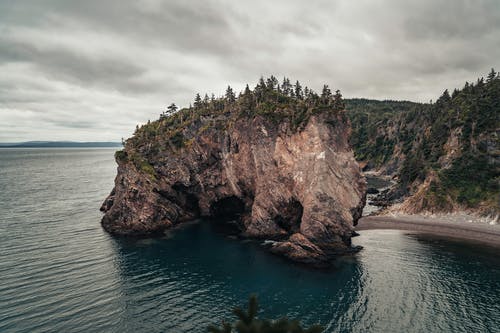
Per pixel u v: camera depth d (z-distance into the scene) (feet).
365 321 142.10
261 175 274.77
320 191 235.61
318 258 208.23
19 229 258.98
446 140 415.23
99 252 216.95
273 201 264.72
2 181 549.13
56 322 134.62
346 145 264.52
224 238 259.60
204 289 168.76
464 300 160.56
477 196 316.40
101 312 143.84
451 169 351.25
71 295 156.97
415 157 463.01
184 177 325.83
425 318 144.87
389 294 165.89
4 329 127.95
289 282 178.50
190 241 250.37
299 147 255.70
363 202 261.44
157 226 281.74
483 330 136.77
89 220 295.89
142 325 135.64
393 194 423.23
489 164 333.42
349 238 237.45
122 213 275.18
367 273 191.31
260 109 283.79
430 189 343.67
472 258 215.92
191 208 341.00
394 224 303.48
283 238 255.09
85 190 466.70
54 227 269.03
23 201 373.20
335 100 273.95
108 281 173.99
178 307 150.41
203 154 330.75
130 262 202.39
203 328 134.41
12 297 152.05
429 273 191.72
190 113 396.57
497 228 277.23
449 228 285.23
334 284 176.55
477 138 357.61
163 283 174.70
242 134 295.89
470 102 437.17
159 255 217.15
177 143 338.34
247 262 207.00
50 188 479.82
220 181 326.44
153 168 321.93
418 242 250.57
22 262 192.65
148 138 346.13
